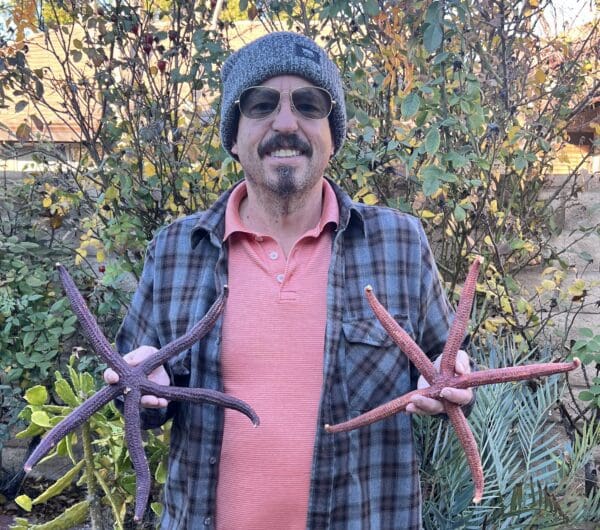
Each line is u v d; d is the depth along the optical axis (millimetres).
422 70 2717
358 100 2910
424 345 1723
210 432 1570
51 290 3414
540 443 2793
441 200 2754
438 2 2328
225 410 1577
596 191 3141
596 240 3105
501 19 2637
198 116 2992
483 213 2850
